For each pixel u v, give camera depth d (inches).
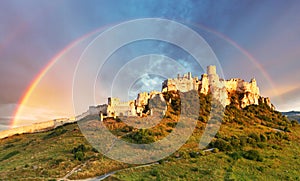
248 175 2509.8
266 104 6343.5
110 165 2706.7
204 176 2390.5
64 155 3221.0
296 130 5009.8
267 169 2716.5
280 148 3528.5
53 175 2554.1
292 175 2613.2
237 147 3378.4
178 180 2265.0
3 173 2770.7
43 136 5428.2
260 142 3681.1
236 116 5118.1
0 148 4985.2
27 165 2962.6
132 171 2476.6
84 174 2490.2
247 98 6058.1
